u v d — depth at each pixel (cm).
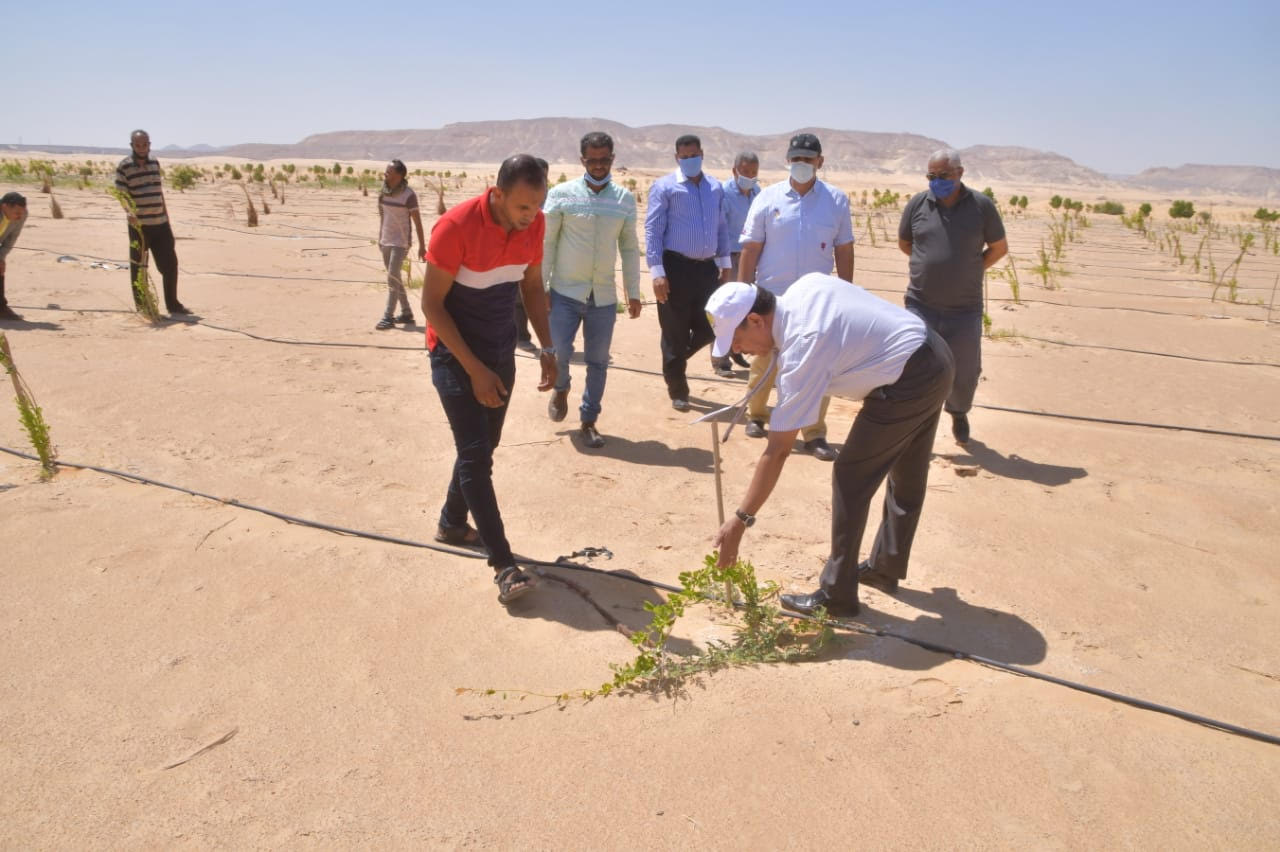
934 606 407
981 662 358
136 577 405
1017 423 704
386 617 380
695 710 318
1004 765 293
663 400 738
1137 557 466
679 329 686
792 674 343
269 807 268
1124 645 378
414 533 464
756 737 303
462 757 292
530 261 405
